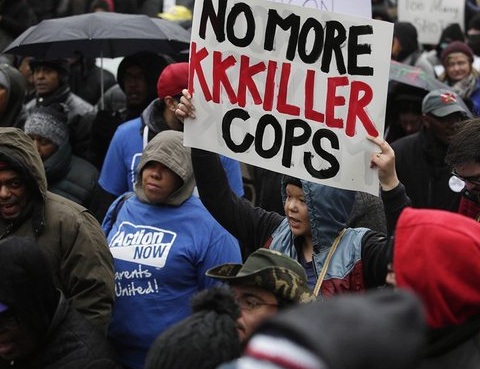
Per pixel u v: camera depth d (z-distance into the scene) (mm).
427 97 17078
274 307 8711
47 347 10023
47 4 29578
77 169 17344
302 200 10539
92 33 20062
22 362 10086
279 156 10711
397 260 7281
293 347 3900
